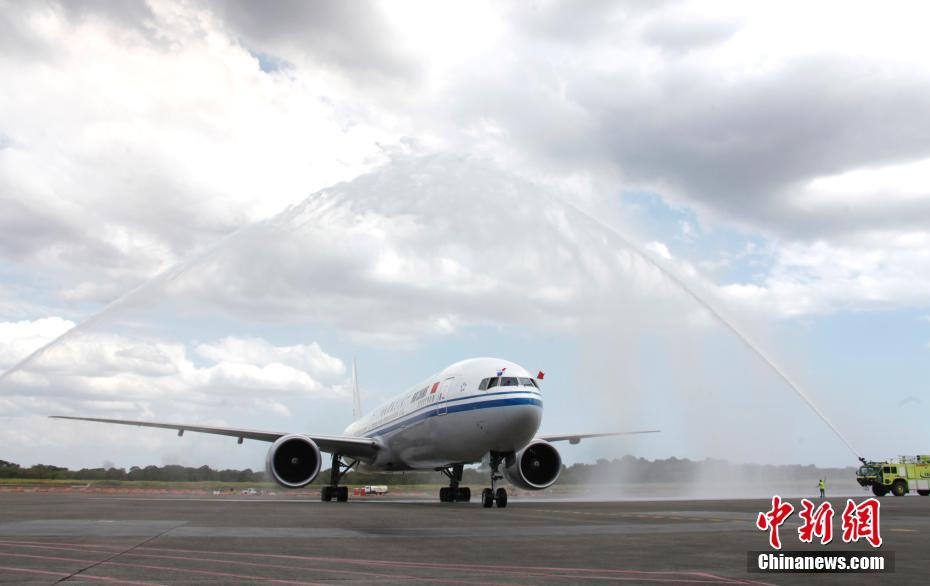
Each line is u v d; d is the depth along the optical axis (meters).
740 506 29.55
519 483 30.95
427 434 31.66
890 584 9.12
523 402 26.69
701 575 9.64
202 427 34.38
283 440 32.53
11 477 77.06
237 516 20.02
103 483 78.12
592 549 12.40
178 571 9.21
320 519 19.12
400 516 21.09
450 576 9.21
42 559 10.22
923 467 43.28
